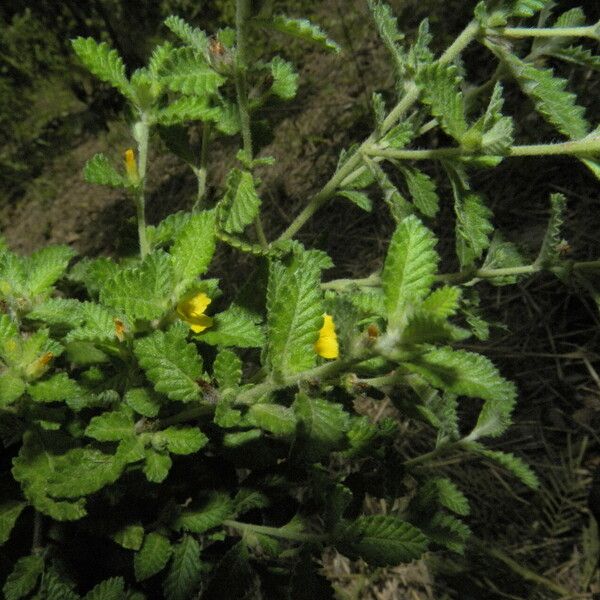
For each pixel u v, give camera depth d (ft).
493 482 0.98
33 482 0.50
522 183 1.21
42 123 2.18
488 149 0.48
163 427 0.52
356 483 0.60
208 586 0.55
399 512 0.59
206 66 0.52
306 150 1.50
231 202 0.52
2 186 2.09
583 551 0.90
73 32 1.86
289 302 0.42
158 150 1.82
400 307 0.37
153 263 0.47
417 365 0.38
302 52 1.75
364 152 0.56
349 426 0.55
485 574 0.89
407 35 1.51
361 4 1.73
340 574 0.95
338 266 1.26
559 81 0.48
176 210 1.61
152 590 0.61
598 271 0.55
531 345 1.08
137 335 0.49
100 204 1.90
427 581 0.92
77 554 0.60
